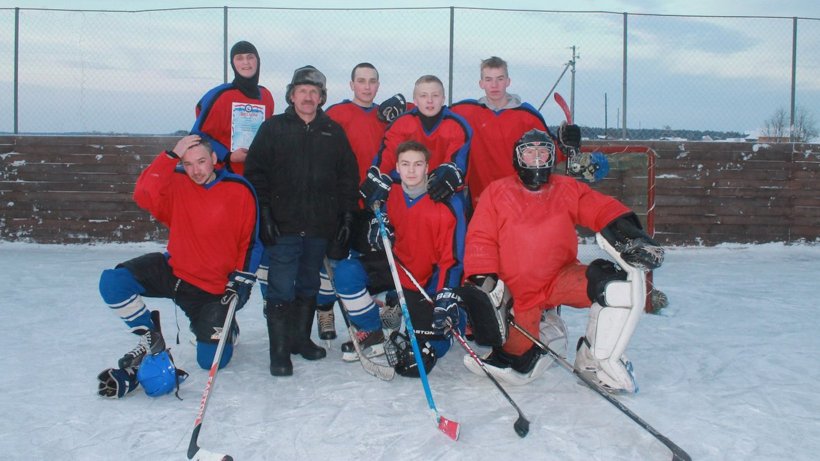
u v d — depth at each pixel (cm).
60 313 486
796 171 847
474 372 336
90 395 317
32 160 858
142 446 262
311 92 355
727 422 284
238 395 318
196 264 347
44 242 865
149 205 341
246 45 427
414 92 393
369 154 439
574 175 398
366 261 376
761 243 855
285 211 361
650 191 535
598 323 297
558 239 325
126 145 852
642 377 342
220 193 345
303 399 313
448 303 307
